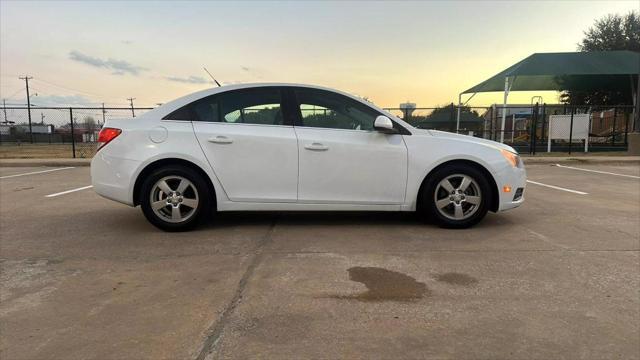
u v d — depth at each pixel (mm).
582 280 3709
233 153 5094
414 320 3020
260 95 5281
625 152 19109
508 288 3549
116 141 5094
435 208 5281
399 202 5277
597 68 20312
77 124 19531
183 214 5199
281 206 5203
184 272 3918
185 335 2832
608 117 27453
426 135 5328
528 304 3260
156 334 2848
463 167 5246
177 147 5043
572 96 30641
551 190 8430
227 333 2852
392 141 5223
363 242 4781
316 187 5188
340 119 5285
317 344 2717
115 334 2854
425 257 4289
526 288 3547
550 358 2568
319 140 5145
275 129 5172
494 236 5027
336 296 3396
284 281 3689
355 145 5172
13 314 3141
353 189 5219
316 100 5301
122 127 5129
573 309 3178
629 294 3430
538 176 10797
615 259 4234
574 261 4176
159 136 5070
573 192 8180
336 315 3090
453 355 2598
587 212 6324
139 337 2812
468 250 4512
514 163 5375
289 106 5266
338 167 5168
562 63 20797
